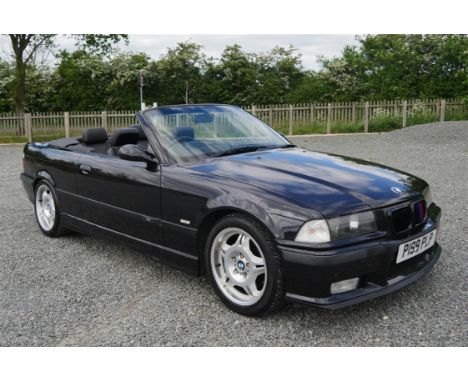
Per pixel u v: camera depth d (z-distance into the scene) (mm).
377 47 27141
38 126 18688
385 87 25641
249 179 3361
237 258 3344
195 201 3473
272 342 2988
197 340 3025
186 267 3660
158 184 3758
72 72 26875
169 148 3938
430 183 7820
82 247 4965
